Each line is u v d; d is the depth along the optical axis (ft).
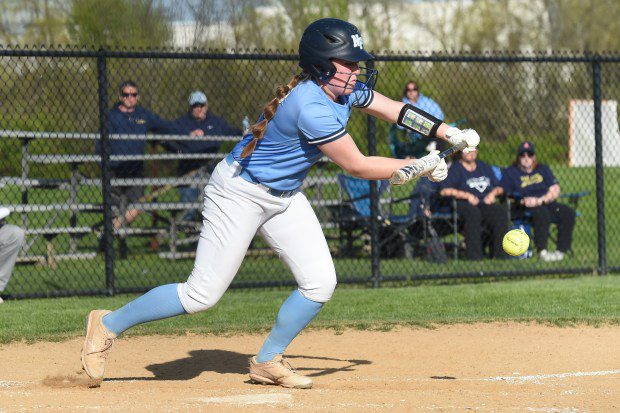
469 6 169.37
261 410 24.62
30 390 28.68
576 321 42.55
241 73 71.56
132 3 99.86
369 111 29.17
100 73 51.37
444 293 51.19
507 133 91.61
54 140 72.69
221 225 27.91
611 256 67.72
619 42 168.25
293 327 29.37
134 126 64.59
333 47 26.50
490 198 64.75
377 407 25.22
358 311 45.60
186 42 102.32
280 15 113.09
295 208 28.53
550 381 31.19
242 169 27.66
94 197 79.15
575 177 95.81
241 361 35.55
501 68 92.07
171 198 79.25
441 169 27.43
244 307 47.19
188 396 27.09
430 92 85.71
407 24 163.84
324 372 33.40
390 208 66.23
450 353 36.86
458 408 25.23
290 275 59.98
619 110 100.37
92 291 51.80
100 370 29.35
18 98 68.18
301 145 27.17
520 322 42.57
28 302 49.85
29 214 75.87
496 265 62.13
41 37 120.57
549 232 69.10
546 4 169.89
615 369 33.86
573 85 97.96
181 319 43.83
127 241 75.31
